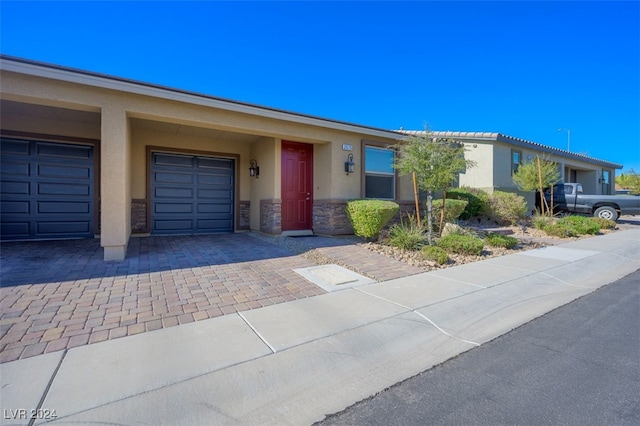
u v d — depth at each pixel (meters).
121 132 6.54
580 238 10.81
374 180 10.83
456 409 2.37
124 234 6.52
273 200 9.73
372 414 2.32
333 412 2.35
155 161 10.07
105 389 2.45
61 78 5.88
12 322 3.56
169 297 4.50
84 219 9.12
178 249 7.82
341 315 4.03
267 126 8.63
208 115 7.71
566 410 2.34
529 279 5.88
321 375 2.81
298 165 10.40
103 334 3.36
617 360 3.09
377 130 10.37
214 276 5.57
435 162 7.98
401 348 3.34
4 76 5.69
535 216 13.79
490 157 15.80
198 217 10.77
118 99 6.55
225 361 2.92
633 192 23.44
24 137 8.34
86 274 5.46
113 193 6.43
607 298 5.07
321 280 5.48
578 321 4.12
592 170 24.89
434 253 7.00
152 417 2.21
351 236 9.95
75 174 9.02
